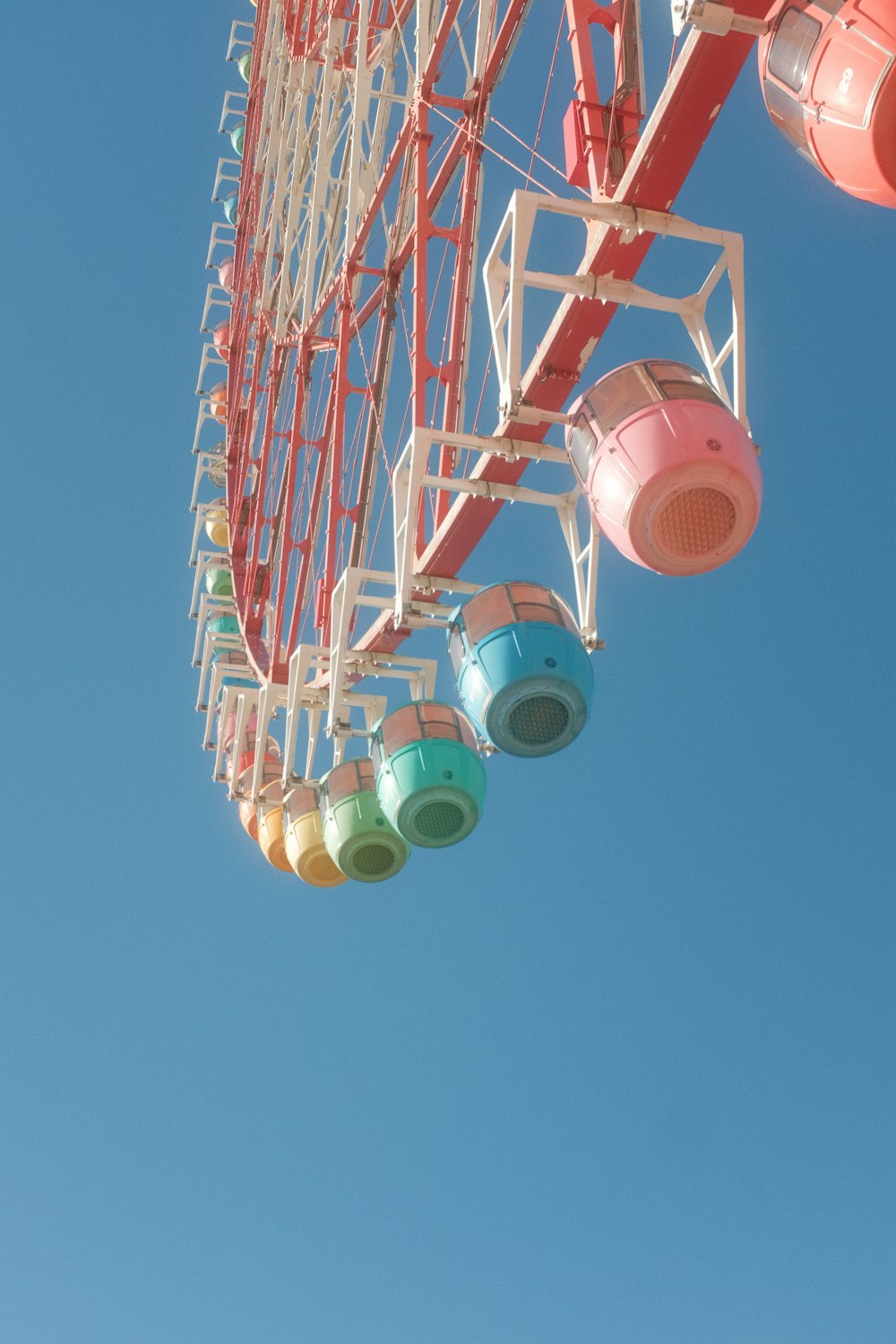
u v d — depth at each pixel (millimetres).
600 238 10789
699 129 9898
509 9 16531
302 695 18516
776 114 7191
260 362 33594
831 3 6684
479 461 13148
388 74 23438
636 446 9367
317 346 25844
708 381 10047
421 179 17406
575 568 13055
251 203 37938
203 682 30656
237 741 23078
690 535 9484
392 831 15016
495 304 11227
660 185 10484
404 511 13586
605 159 11523
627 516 9383
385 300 22109
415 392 16438
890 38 6457
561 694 11977
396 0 23250
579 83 11812
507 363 10695
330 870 17281
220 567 35531
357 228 22172
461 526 14242
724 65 9297
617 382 9852
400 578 13047
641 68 11773
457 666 12430
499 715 12023
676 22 8820
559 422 10406
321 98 26094
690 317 11070
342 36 25359
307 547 24031
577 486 13297
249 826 22422
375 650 17297
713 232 10688
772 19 7039
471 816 13648
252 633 28859
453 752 13594
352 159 20594
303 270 26078
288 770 17141
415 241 17281
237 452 37188
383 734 13992
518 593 12469
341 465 21109
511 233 11000
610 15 12016
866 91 6516
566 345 12156
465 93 17547
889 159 6609
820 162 6973
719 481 9266
